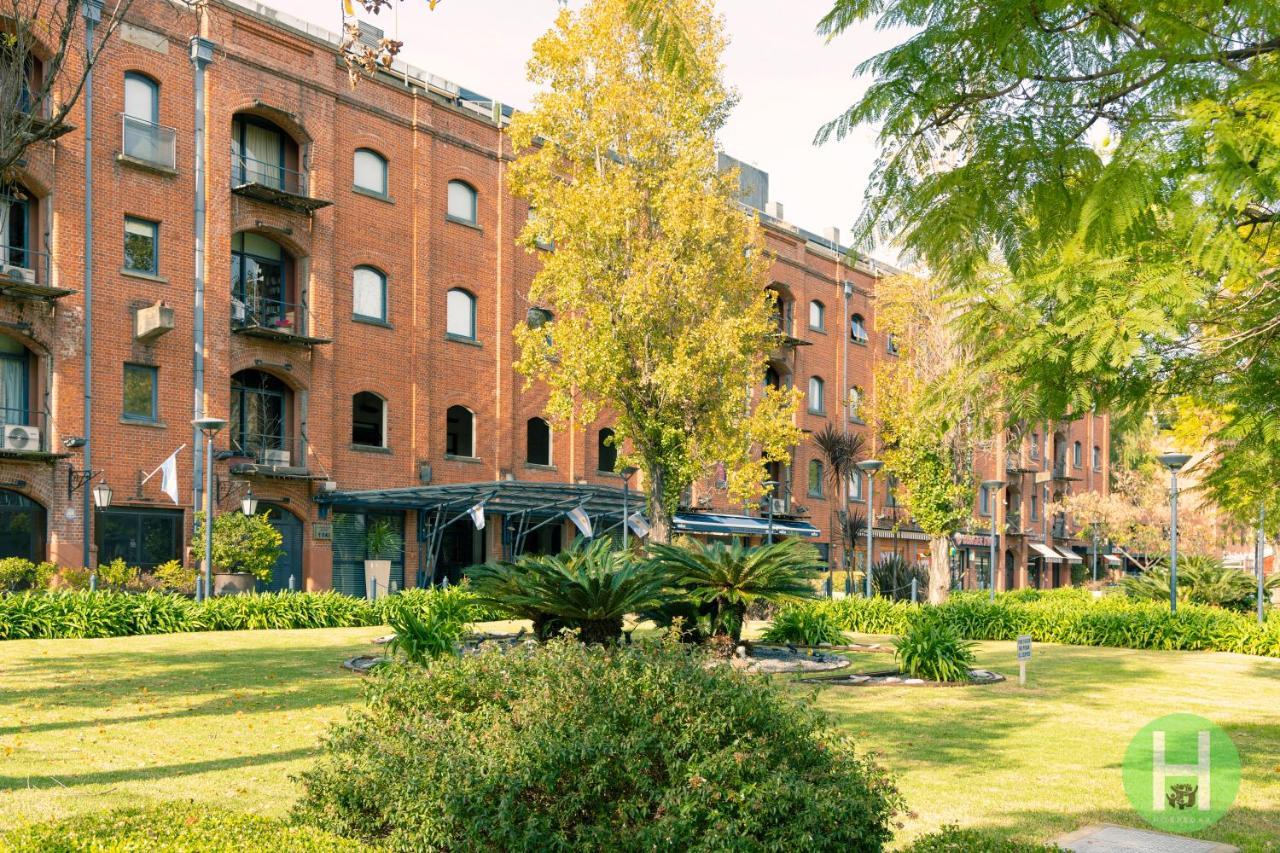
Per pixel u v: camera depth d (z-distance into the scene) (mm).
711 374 24875
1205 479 7047
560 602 13078
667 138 24719
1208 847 6223
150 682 12609
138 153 24875
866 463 30984
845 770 4969
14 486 22266
